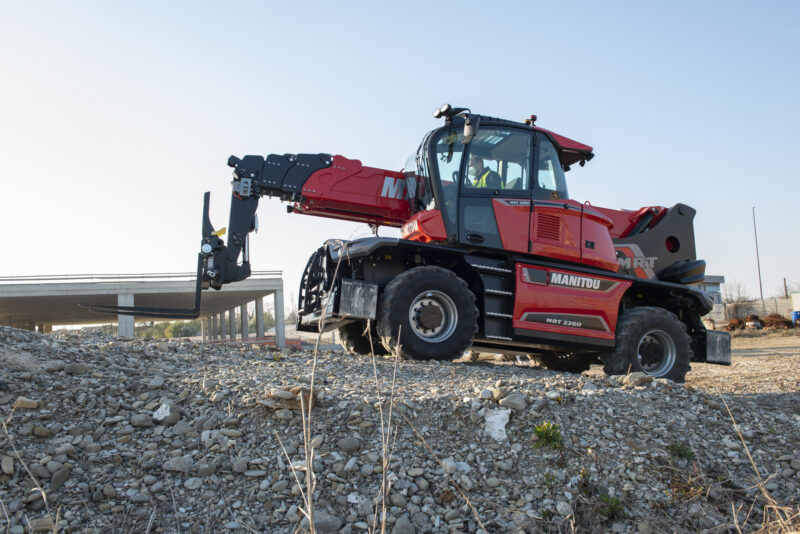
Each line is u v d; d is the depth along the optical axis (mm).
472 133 6633
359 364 5855
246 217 6996
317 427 3945
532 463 3896
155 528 3256
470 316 6535
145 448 3785
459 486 3631
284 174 7211
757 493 3924
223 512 3367
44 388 4129
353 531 3293
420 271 6414
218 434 3902
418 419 4125
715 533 3545
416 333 6305
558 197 7473
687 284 8578
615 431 4273
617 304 7293
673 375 7426
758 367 11812
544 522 3473
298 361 5852
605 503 3639
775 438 4508
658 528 3533
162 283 22438
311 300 7332
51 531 3135
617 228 8750
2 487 3338
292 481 3553
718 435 4496
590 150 7801
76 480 3479
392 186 7617
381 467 3688
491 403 4293
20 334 5027
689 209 8953
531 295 6863
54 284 21344
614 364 7273
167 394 4340
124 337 6160
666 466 4023
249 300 27859
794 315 31266
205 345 6207
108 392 4242
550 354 8953
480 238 6863
